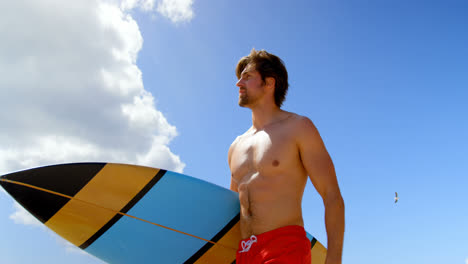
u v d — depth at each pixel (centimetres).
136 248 234
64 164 224
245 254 182
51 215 226
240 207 214
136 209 232
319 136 187
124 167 231
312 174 182
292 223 178
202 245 232
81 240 235
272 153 186
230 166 222
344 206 176
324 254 271
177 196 234
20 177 217
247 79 216
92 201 228
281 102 217
